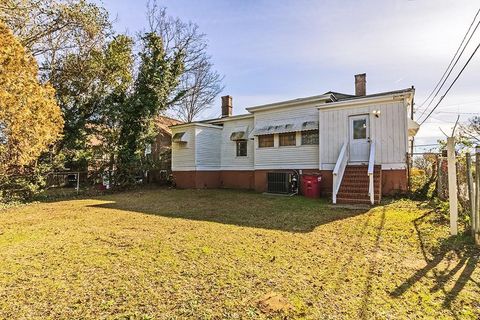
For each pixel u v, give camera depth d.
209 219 9.13
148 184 21.98
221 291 3.97
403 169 12.12
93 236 7.18
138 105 19.73
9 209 12.32
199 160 19.48
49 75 17.94
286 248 5.91
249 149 18.95
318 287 4.06
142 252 5.77
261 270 4.72
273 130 16.12
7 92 10.59
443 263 4.89
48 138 12.35
